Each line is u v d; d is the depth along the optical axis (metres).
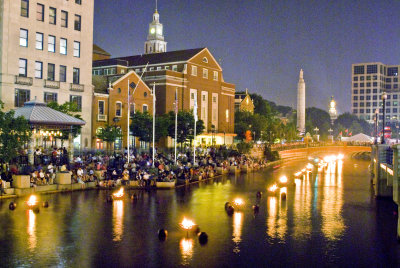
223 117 120.25
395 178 35.44
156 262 26.61
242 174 80.56
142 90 92.81
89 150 71.75
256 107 171.38
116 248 29.16
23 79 69.62
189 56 108.62
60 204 42.59
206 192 54.47
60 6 75.44
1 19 67.69
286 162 116.44
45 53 73.38
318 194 55.88
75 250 28.45
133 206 43.12
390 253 29.52
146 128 80.06
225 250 29.33
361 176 82.06
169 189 55.56
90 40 80.62
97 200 45.28
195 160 76.88
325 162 113.94
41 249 28.44
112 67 113.44
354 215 41.75
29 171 48.97
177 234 32.94
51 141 71.56
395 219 40.03
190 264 26.41
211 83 115.19
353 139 137.00
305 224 37.44
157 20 184.12
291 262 27.30
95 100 82.56
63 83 75.94
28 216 37.09
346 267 26.72
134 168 57.88
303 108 196.88
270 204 47.22
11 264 25.56
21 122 48.31
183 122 87.81
